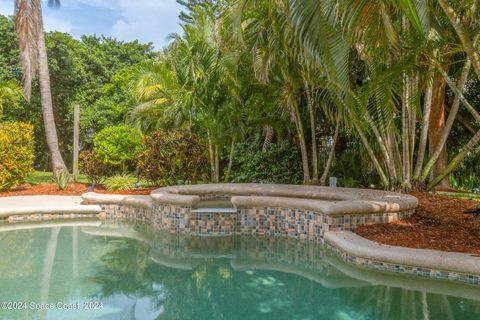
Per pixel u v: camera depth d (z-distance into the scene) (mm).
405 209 5727
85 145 19844
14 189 10312
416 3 3924
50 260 4844
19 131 10273
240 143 12016
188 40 10453
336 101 6266
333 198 6633
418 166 7980
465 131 10820
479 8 5570
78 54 20984
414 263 3979
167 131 11109
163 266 4652
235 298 3615
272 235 6273
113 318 3133
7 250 5270
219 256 5121
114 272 4395
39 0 10852
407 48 5828
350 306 3396
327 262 4801
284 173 11133
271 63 8109
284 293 3742
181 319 3129
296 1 3311
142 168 10359
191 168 10320
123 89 18156
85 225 7074
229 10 7316
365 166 10516
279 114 10891
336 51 3297
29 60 10492
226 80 9492
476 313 3191
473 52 4426
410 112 7883
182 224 6418
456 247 4238
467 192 9148
